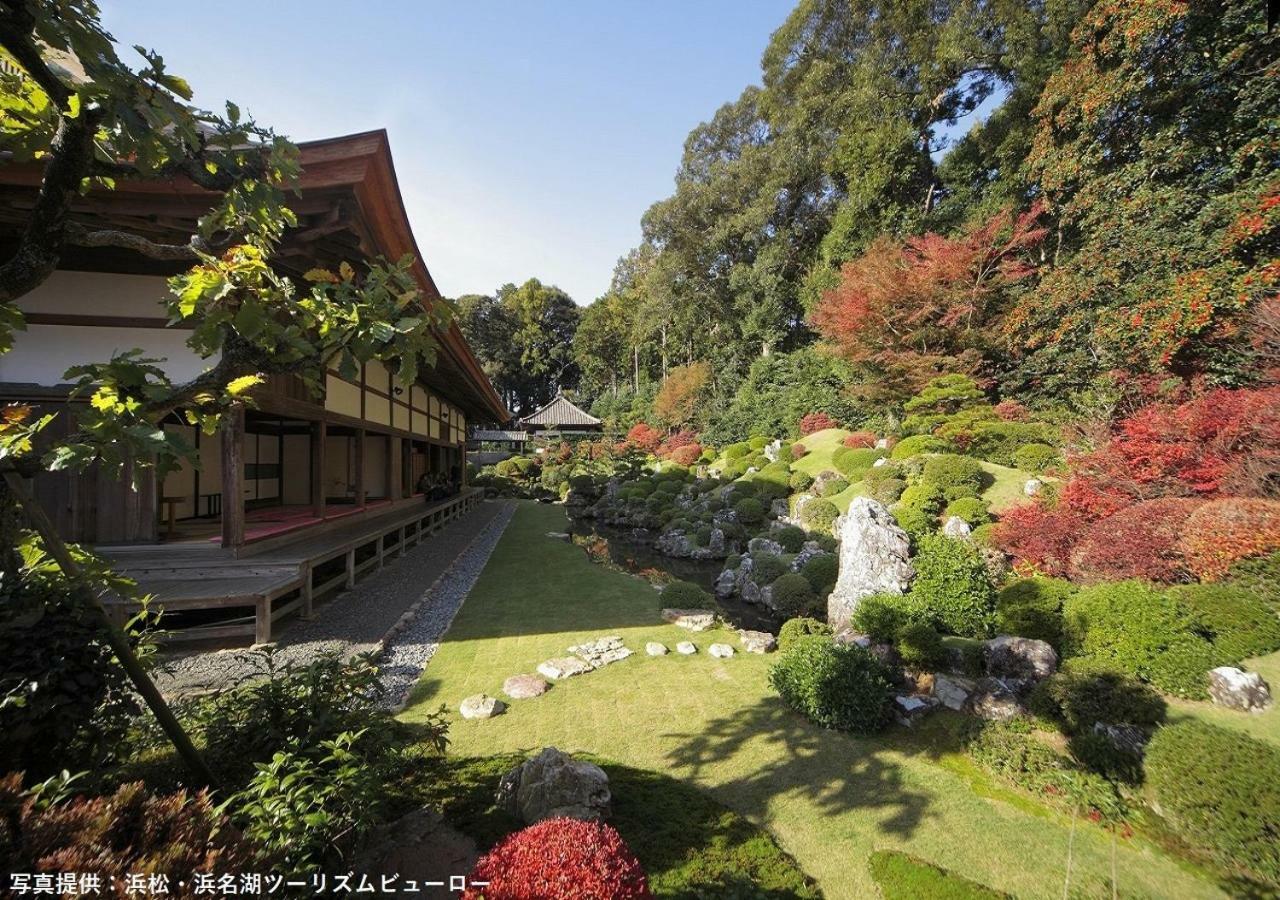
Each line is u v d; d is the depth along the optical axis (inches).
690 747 152.1
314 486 310.5
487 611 278.2
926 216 772.6
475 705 168.1
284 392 260.1
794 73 1015.0
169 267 230.1
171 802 65.1
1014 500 360.8
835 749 152.7
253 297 77.0
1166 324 328.5
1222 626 167.2
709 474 768.9
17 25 61.7
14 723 74.2
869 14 920.3
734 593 359.9
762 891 98.7
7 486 75.3
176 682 171.6
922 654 195.2
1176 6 373.4
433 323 88.6
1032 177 543.8
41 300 226.2
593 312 1851.6
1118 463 263.1
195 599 196.5
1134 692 152.8
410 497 544.4
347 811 83.0
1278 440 220.2
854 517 265.7
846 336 633.0
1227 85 385.7
